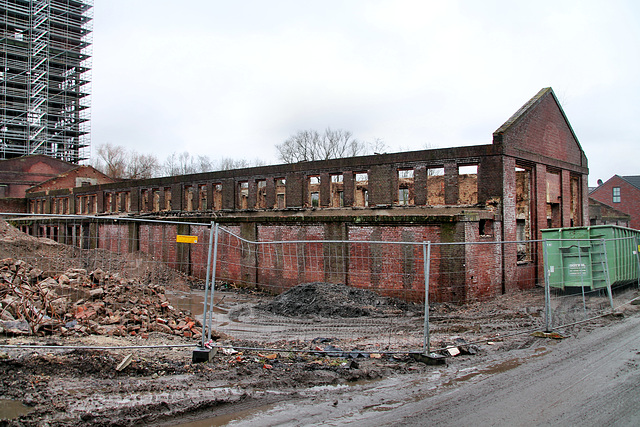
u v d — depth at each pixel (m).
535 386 6.75
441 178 23.39
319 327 11.80
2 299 8.94
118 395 5.81
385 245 17.44
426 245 8.11
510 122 18.28
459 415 5.68
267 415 5.60
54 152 60.41
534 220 20.14
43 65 58.81
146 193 34.25
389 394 6.39
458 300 15.49
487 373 7.38
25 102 57.72
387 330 11.24
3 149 55.69
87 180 49.97
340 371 7.27
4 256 14.43
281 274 20.98
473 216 15.88
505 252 17.47
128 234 29.23
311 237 19.89
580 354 8.52
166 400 5.76
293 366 7.52
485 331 10.75
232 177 27.58
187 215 29.91
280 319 13.16
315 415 5.64
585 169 25.17
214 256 7.82
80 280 12.07
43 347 6.96
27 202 47.03
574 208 24.75
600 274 16.38
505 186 17.62
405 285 16.86
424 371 7.47
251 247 22.34
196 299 17.66
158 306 11.62
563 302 15.12
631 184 56.47
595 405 6.01
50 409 5.29
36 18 58.03
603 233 16.41
